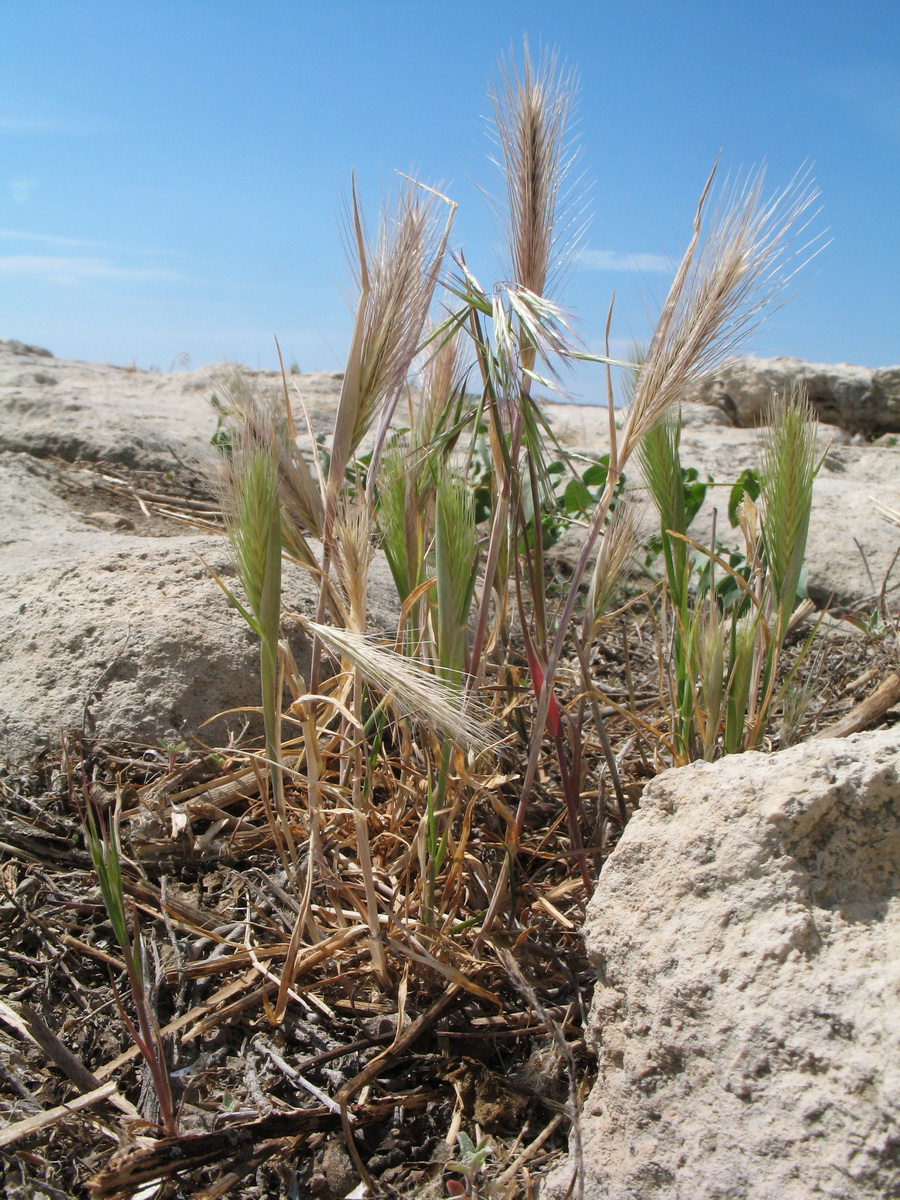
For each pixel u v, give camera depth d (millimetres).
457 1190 319
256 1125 337
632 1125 302
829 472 1462
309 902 385
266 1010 376
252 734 563
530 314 333
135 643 578
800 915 297
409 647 448
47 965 417
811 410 430
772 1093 272
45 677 577
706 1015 294
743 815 319
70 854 485
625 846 344
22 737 553
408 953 371
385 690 341
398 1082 367
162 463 1121
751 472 771
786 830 310
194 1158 326
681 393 377
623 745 542
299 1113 343
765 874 309
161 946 430
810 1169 257
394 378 372
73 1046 385
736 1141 273
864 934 291
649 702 616
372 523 385
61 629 596
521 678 549
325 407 1609
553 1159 332
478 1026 386
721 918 308
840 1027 272
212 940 431
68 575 658
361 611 379
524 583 764
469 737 325
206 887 468
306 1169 333
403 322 366
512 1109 355
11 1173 327
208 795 510
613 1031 321
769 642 430
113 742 545
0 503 825
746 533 517
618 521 429
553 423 1725
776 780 321
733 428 1832
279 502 381
